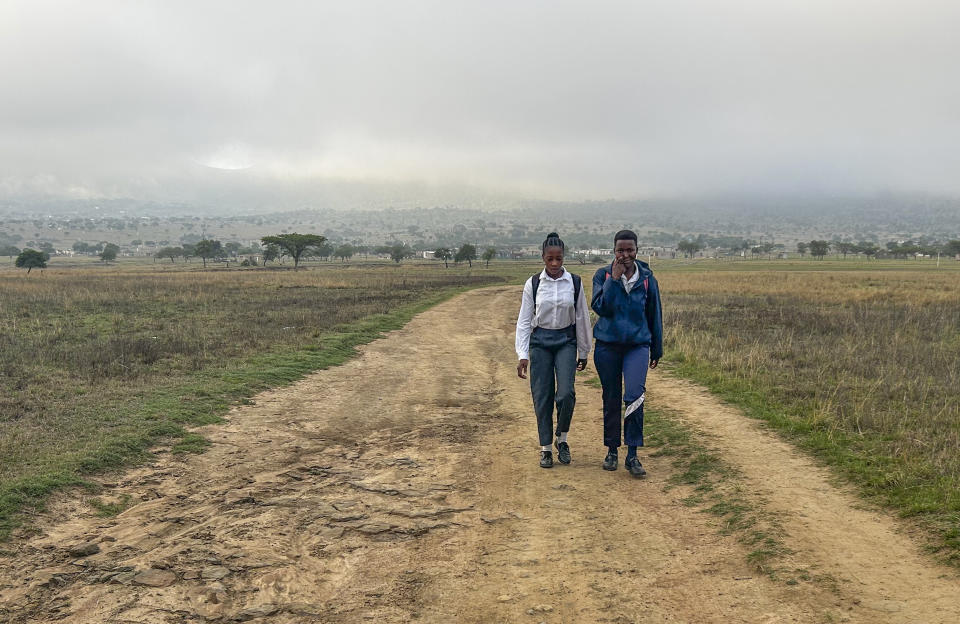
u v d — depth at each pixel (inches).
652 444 259.9
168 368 435.2
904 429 247.1
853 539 155.3
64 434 271.1
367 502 199.5
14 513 187.9
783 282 1692.9
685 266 4148.6
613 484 210.8
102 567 154.9
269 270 3304.6
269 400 359.9
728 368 412.2
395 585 144.4
